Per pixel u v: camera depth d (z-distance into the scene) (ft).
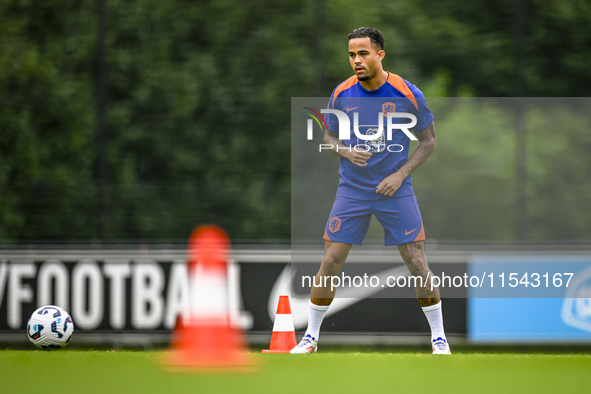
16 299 79.41
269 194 115.85
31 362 43.65
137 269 79.41
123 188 113.19
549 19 117.80
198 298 38.88
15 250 79.77
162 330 78.84
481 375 38.37
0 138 122.01
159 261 79.46
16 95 123.75
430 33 124.67
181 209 113.60
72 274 79.56
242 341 77.56
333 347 76.54
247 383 34.35
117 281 79.41
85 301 79.46
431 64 124.57
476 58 120.98
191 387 32.89
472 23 122.31
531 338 76.33
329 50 123.85
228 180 125.08
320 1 111.14
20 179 121.39
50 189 109.09
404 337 76.28
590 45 117.80
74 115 123.13
